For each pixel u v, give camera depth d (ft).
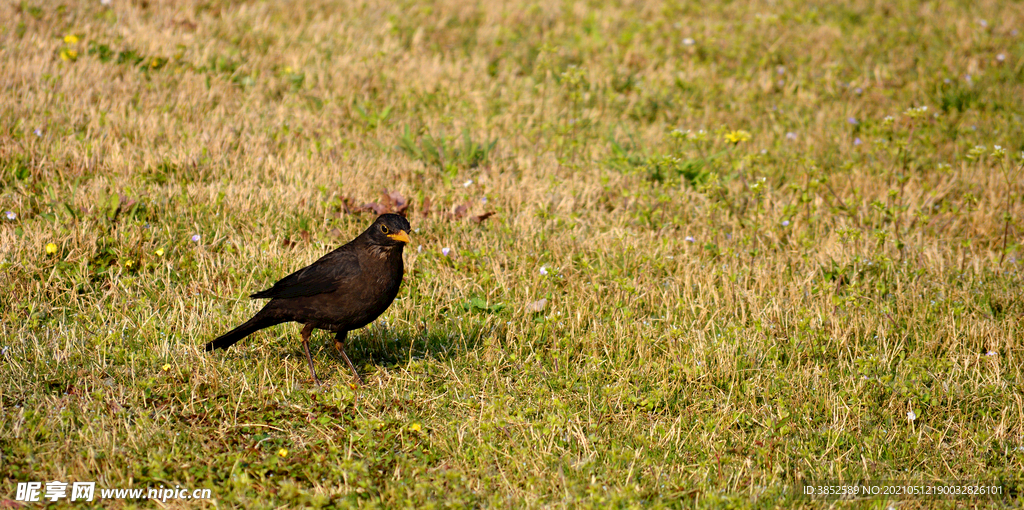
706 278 37.63
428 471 24.48
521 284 36.73
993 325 34.27
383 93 58.03
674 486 24.41
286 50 62.75
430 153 49.44
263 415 26.55
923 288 37.78
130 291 33.50
